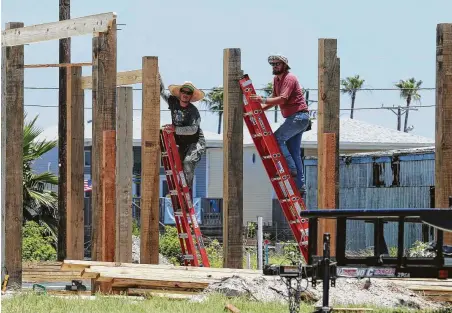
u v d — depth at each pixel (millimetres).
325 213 22453
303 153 102812
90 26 36688
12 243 37438
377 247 23156
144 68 37938
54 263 42781
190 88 39125
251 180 115438
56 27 37375
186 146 39969
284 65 36562
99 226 37406
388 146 106000
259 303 28234
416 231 60188
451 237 32781
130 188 39156
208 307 26891
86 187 98562
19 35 37625
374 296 29938
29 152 65562
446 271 22719
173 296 30219
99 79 36656
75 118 45688
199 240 39219
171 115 39531
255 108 36625
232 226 36594
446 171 33906
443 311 27250
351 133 107000
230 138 36594
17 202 37625
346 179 73688
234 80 36656
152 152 37938
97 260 37406
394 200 68812
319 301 29203
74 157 45594
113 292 32312
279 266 22875
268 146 36594
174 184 39625
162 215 83750
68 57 52875
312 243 22969
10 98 37656
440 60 34031
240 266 36625
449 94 34000
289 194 36469
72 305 27328
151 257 37844
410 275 22688
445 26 34031
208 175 119750
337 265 23031
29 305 27391
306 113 36719
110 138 36812
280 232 97875
